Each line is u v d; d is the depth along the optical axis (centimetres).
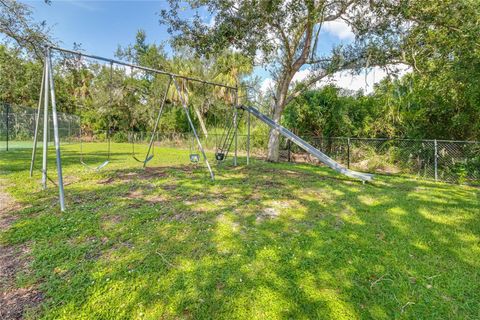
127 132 2167
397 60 766
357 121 1030
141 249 245
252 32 709
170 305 171
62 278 198
